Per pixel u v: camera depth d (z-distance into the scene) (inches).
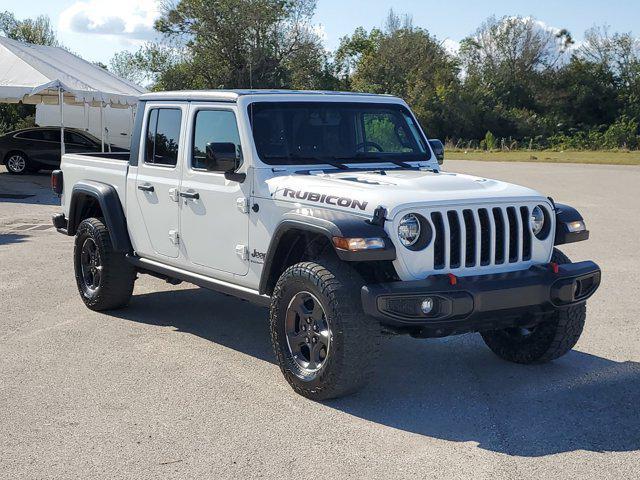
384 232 187.8
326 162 233.0
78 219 311.9
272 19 2349.9
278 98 233.9
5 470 160.9
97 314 294.8
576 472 159.3
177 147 253.4
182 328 275.7
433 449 171.6
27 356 240.7
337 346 189.2
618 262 400.8
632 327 275.7
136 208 273.0
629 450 170.4
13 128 1701.5
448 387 213.8
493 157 1765.5
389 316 181.5
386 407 197.9
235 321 286.5
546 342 222.5
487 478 156.7
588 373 225.3
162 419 189.3
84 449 171.6
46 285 343.9
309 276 194.5
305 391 201.6
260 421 188.1
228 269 234.8
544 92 3063.5
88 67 967.0
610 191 813.9
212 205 237.1
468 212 197.3
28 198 725.9
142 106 271.7
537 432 181.3
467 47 3248.0
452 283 186.1
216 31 2331.4
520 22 3139.8
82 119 1133.1
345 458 166.9
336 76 2987.2
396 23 3280.0
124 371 226.4
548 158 1690.5
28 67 794.2
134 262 279.4
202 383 216.1
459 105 2763.3
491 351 249.3
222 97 235.8
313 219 193.6
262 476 157.9
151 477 157.6
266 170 222.5
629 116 2974.9
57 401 201.6
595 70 3048.7
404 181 210.4
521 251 203.8
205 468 161.8
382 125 251.6
